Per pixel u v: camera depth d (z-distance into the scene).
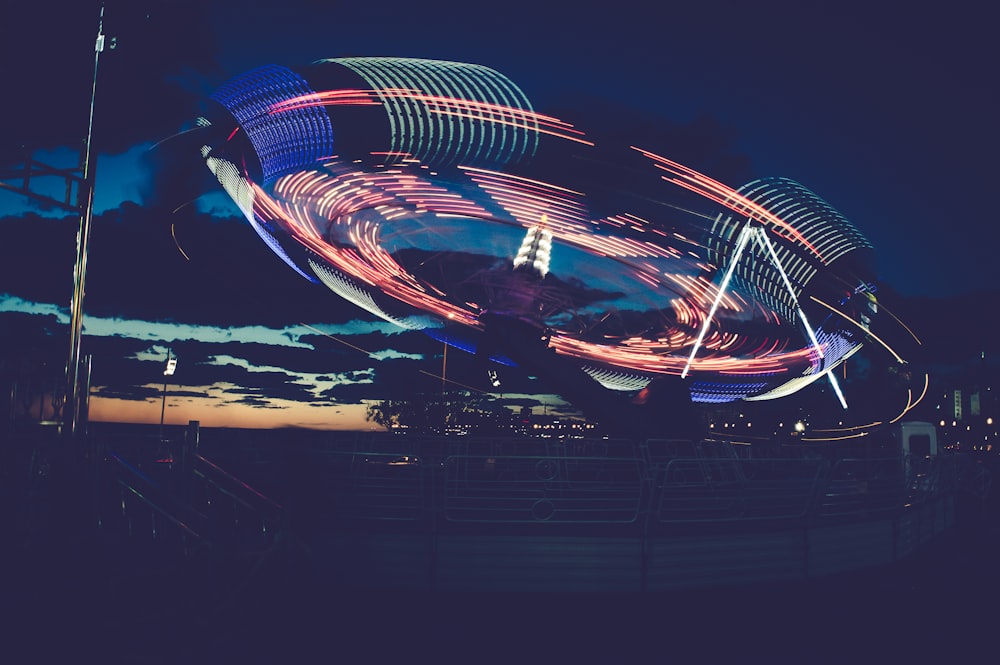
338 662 7.93
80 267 10.78
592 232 18.00
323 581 11.01
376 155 16.33
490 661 8.27
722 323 19.50
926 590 11.80
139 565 8.72
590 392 18.09
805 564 12.13
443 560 10.99
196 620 8.21
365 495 11.96
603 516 13.50
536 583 10.95
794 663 8.34
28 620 7.21
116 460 8.98
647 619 10.09
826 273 18.62
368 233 17.64
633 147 17.56
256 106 15.20
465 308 18.61
